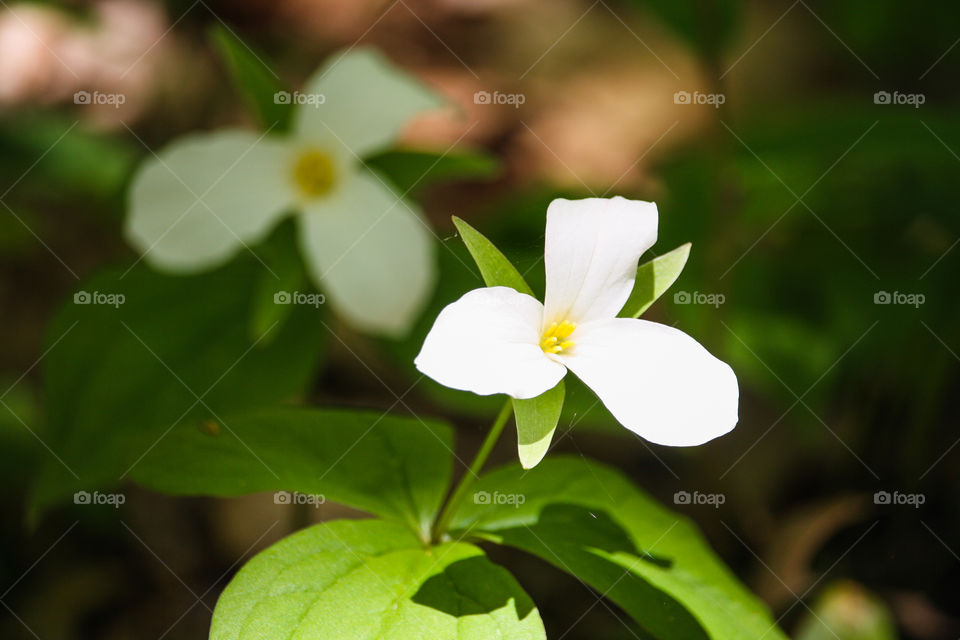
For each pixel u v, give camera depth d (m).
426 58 1.07
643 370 0.41
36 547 0.70
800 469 0.75
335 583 0.43
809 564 0.67
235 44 0.57
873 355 0.71
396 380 0.83
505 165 0.96
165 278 0.59
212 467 0.47
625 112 1.01
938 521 0.69
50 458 0.55
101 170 0.91
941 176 0.73
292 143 0.58
